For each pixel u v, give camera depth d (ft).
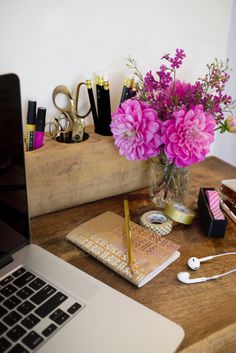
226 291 1.99
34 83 2.46
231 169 3.36
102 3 2.49
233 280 2.07
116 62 2.75
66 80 2.58
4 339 1.59
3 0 2.14
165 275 2.07
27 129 2.36
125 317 1.73
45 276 1.93
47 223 2.45
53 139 2.52
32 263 2.02
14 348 1.55
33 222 2.45
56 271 1.97
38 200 2.44
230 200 2.67
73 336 1.62
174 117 2.20
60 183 2.48
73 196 2.58
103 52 2.65
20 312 1.71
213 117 2.37
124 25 2.65
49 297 1.80
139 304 1.81
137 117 2.20
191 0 2.87
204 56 3.19
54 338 1.61
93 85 2.71
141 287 1.98
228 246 2.34
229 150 3.71
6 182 1.94
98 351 1.57
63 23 2.39
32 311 1.72
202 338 1.72
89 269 2.09
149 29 2.78
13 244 2.08
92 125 2.82
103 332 1.65
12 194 1.99
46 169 2.37
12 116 1.86
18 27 2.25
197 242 2.35
